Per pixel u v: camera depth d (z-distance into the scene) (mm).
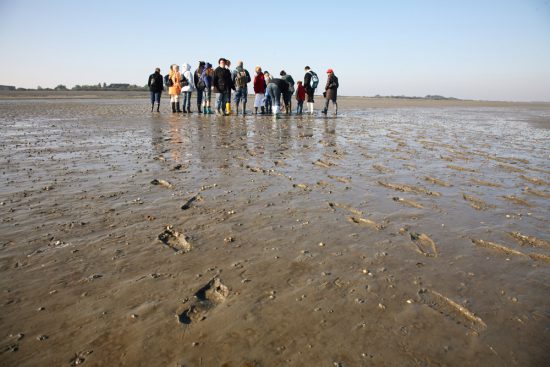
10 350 1702
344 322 1913
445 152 6762
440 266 2523
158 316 1958
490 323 1926
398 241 2904
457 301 2115
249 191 4156
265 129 9906
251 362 1640
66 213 3436
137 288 2223
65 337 1793
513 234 3057
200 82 14320
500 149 7258
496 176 4992
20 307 2023
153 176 4777
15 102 23703
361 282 2309
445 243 2877
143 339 1782
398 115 17000
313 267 2490
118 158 5883
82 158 5875
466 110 22844
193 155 6160
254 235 2990
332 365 1622
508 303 2105
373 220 3328
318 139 8141
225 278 2346
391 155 6355
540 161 6090
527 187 4465
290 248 2768
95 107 19234
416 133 9695
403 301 2107
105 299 2104
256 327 1873
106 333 1823
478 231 3109
